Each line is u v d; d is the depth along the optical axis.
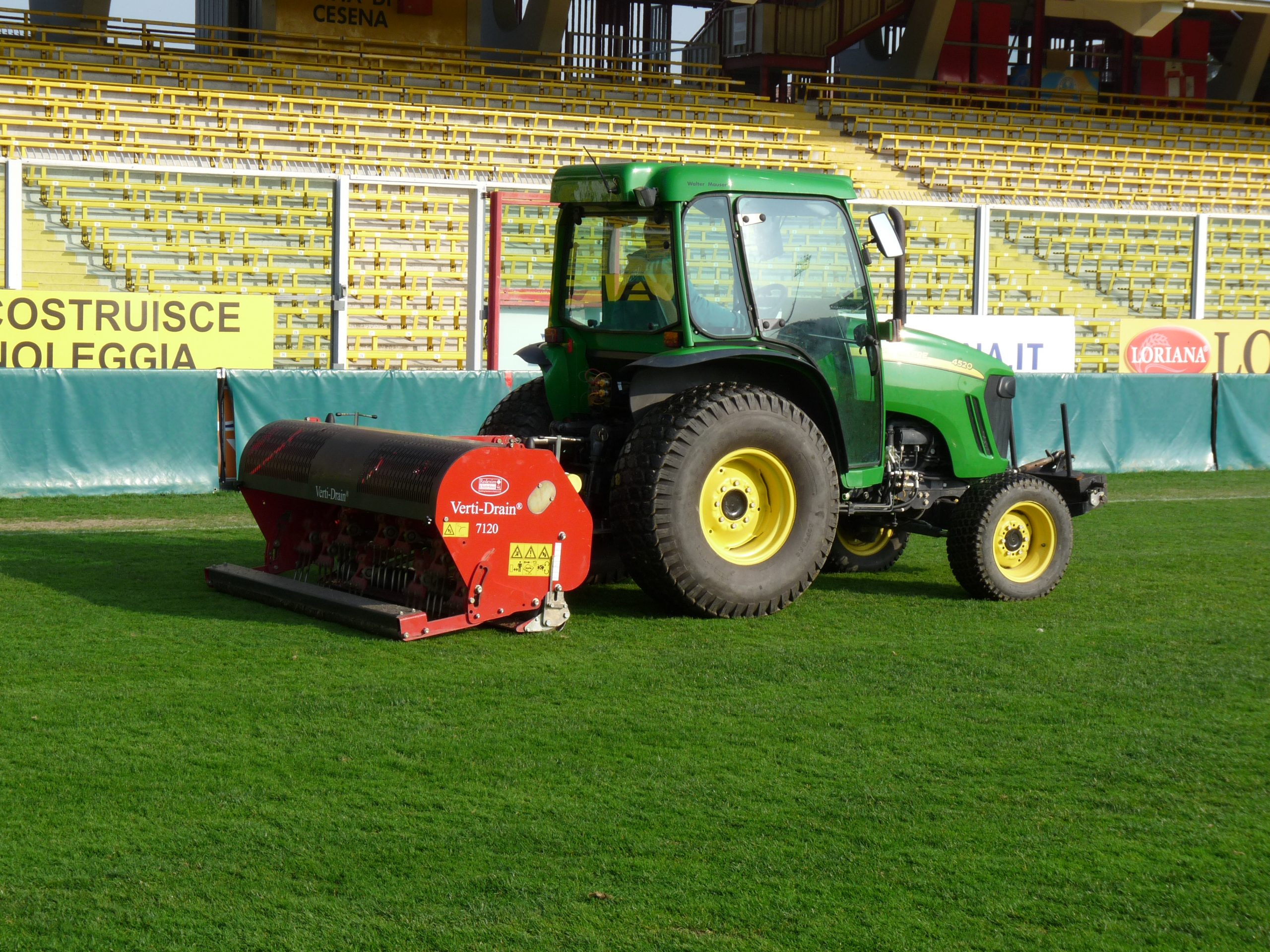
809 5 27.75
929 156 24.19
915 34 27.33
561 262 8.44
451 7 24.22
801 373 8.08
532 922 3.94
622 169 7.77
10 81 18.75
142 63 20.83
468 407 13.97
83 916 3.92
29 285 17.89
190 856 4.34
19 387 12.11
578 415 8.37
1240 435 16.61
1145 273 23.77
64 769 5.05
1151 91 29.55
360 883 4.17
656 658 6.84
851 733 5.69
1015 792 5.05
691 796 4.93
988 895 4.18
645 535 7.45
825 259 8.09
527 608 7.25
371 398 13.49
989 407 9.04
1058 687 6.45
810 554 7.88
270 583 7.79
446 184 19.80
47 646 6.81
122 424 12.51
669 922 3.96
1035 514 8.62
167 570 8.91
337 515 8.15
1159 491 14.52
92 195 18.11
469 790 4.94
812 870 4.33
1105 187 24.83
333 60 22.81
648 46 29.02
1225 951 3.87
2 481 12.12
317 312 19.00
